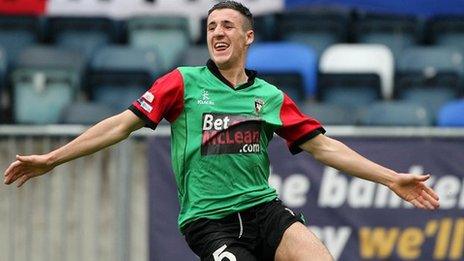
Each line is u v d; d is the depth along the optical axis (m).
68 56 40.69
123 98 40.09
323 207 31.27
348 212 31.23
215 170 20.03
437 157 31.30
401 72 40.84
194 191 20.14
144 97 20.00
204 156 20.02
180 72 20.31
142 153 31.75
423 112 36.53
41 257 32.03
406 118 36.31
